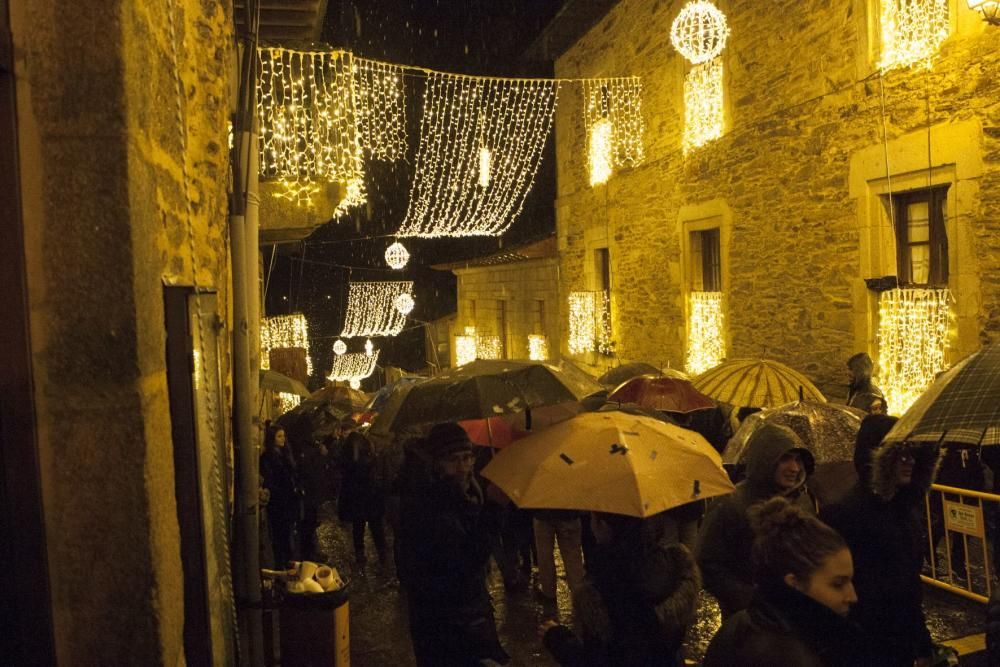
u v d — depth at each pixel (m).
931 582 5.79
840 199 8.77
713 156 11.38
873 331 8.42
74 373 1.98
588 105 16.02
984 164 6.88
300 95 7.43
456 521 3.73
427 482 3.83
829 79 8.84
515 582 6.26
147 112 2.21
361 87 10.22
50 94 1.96
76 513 1.99
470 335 25.09
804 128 9.33
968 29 6.98
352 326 31.23
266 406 14.87
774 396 6.33
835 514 3.19
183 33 2.98
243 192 3.59
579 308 16.56
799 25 9.31
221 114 3.55
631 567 2.78
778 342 10.03
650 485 3.18
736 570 3.35
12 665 1.89
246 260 3.57
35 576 1.92
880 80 8.04
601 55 15.36
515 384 4.91
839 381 8.91
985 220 6.90
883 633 3.08
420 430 5.46
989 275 6.89
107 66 1.98
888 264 8.23
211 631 2.42
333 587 3.83
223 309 3.71
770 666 2.04
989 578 5.36
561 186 17.86
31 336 1.95
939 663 3.13
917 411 2.64
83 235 1.98
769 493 3.43
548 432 3.63
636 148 13.89
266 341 16.62
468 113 18.14
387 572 7.29
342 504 7.76
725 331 11.25
